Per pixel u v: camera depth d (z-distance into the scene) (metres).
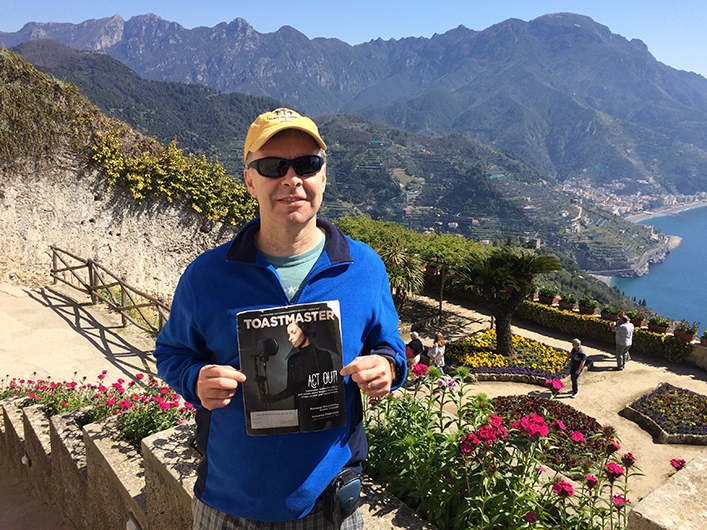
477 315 16.03
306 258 1.35
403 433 2.45
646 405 9.52
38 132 10.95
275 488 1.25
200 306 1.28
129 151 12.53
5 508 4.57
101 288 10.38
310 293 1.30
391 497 2.16
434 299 17.48
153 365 8.20
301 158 1.25
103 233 12.16
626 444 8.48
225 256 1.32
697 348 11.81
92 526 3.52
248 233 1.33
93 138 11.80
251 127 1.32
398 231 16.14
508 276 11.54
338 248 1.35
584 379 11.26
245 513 1.28
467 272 12.38
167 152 13.20
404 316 15.48
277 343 1.21
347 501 1.30
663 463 7.88
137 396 3.70
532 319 15.16
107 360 8.17
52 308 10.03
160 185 12.75
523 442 2.24
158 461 2.34
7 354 8.02
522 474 2.11
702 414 9.19
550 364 11.80
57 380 7.33
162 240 13.26
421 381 3.04
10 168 10.69
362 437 1.46
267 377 1.21
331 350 1.24
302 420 1.22
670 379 11.33
